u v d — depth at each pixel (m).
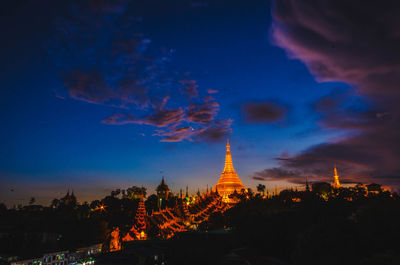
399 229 72.38
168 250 123.00
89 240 159.62
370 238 73.81
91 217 196.75
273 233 113.81
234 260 102.50
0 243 127.75
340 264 69.44
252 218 125.00
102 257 107.75
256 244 117.25
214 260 118.06
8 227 158.50
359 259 69.88
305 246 75.81
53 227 165.00
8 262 105.44
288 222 114.56
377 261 56.31
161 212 180.38
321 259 71.12
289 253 106.00
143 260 103.38
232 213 171.88
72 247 142.25
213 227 176.00
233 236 127.94
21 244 129.38
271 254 111.81
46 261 117.88
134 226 162.00
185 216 188.88
